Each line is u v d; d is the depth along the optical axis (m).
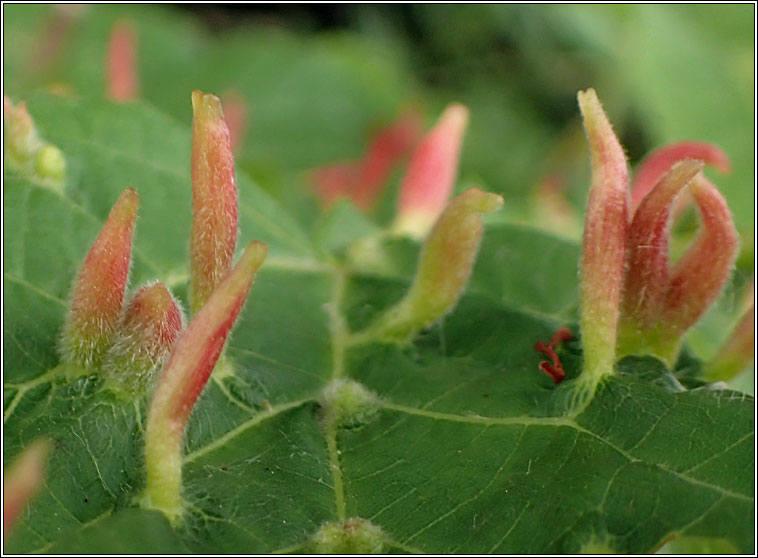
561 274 0.06
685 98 0.08
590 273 0.05
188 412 0.05
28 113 0.06
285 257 0.06
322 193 0.11
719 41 0.08
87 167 0.06
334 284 0.06
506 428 0.05
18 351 0.05
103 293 0.05
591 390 0.05
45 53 0.11
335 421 0.05
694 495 0.05
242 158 0.11
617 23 0.11
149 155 0.06
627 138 0.10
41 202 0.06
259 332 0.06
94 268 0.05
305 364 0.06
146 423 0.05
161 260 0.06
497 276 0.06
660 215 0.05
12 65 0.11
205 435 0.05
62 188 0.06
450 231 0.06
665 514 0.05
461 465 0.05
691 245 0.05
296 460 0.05
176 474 0.05
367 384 0.05
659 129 0.08
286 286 0.06
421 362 0.06
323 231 0.07
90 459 0.05
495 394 0.05
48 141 0.06
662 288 0.05
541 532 0.05
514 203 0.09
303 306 0.06
